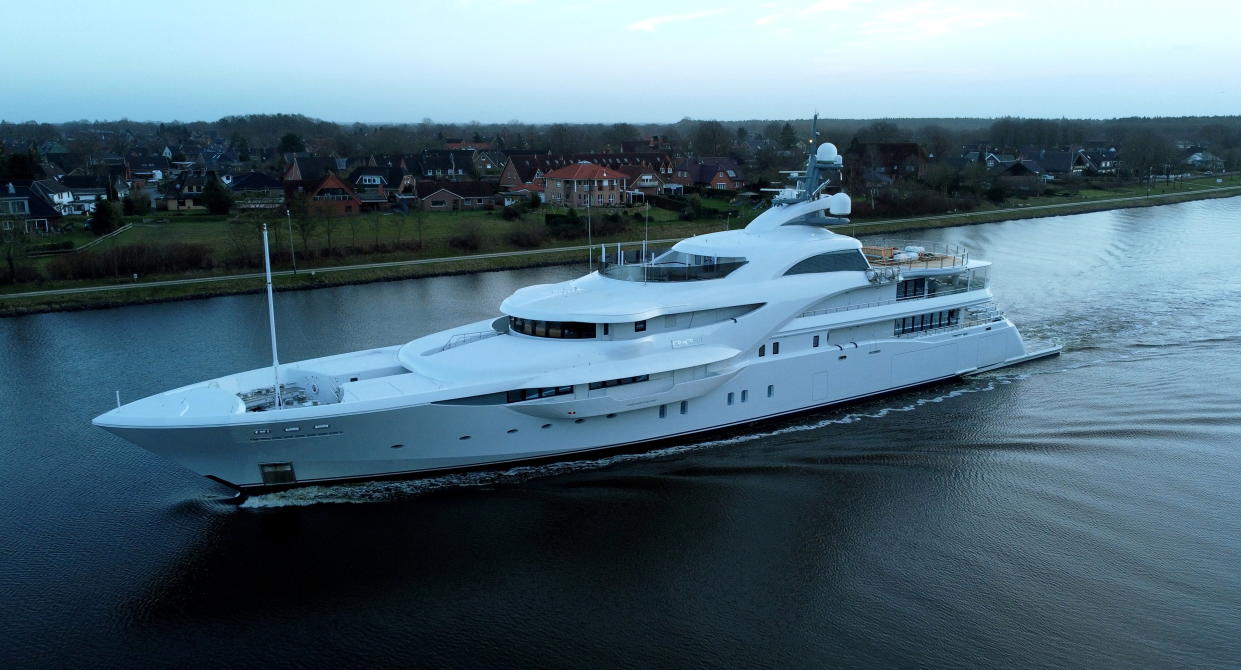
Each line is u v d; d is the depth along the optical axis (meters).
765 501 28.56
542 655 21.33
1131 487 29.25
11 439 34.34
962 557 25.33
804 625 22.38
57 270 65.12
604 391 29.66
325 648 21.62
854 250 36.19
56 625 22.42
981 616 22.67
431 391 27.20
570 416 29.11
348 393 27.31
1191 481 29.61
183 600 23.48
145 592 23.84
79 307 59.19
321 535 26.41
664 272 32.62
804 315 34.66
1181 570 24.47
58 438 34.38
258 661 21.19
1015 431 34.06
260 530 26.70
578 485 29.39
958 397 38.06
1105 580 24.09
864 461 31.45
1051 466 30.92
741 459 31.55
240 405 26.53
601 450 31.17
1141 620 22.42
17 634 22.05
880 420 35.34
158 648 21.61
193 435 25.58
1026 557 25.25
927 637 21.89
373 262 74.69
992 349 41.41
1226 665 20.75
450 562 25.12
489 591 23.84
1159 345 45.88
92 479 30.50
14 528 27.05
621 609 23.08
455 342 31.66
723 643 21.73
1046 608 22.95
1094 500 28.41
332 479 28.34
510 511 27.78
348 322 54.94
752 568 24.88
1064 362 43.12
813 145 37.34
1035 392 38.62
